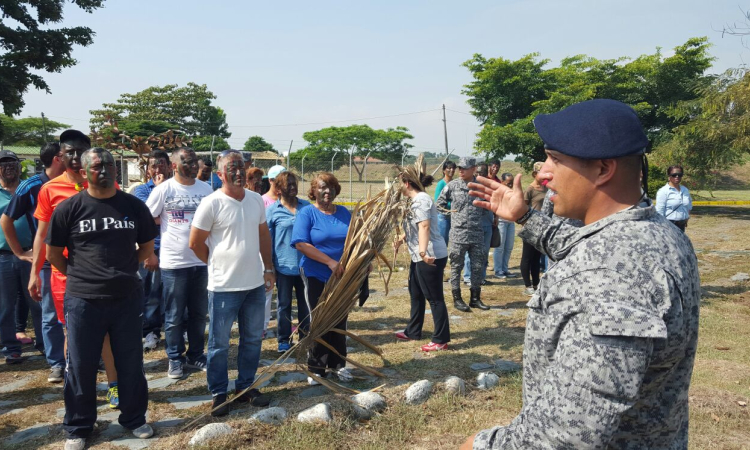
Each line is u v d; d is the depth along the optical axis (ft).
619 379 3.18
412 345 17.99
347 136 194.49
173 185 15.46
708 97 60.75
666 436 3.75
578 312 3.47
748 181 139.85
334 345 14.24
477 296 23.03
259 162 80.23
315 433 11.39
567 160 3.95
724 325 20.26
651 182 70.23
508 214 4.81
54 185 13.25
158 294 17.99
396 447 11.30
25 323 19.31
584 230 3.82
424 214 16.72
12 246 15.31
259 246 13.61
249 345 13.19
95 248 11.07
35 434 11.82
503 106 95.40
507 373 15.39
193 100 205.57
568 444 3.25
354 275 13.12
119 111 200.54
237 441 11.01
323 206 14.64
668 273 3.44
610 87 87.45
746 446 11.52
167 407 13.15
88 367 11.07
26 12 69.05
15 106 69.05
